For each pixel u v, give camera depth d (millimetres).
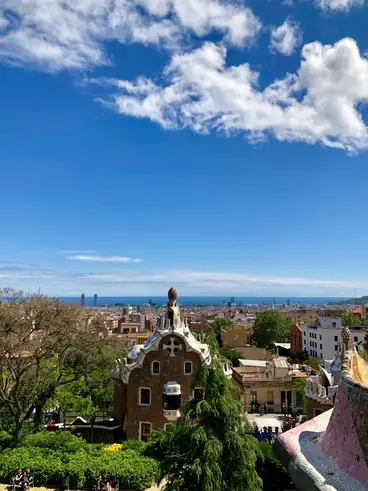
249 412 63906
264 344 139500
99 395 53375
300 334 127062
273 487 27250
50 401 53125
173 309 47031
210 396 22672
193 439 22359
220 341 135375
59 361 48375
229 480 21672
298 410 64125
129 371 46438
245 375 68938
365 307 198125
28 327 44156
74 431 49406
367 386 18156
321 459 19172
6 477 35062
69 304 50000
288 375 66875
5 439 43656
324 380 41625
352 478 16875
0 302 43750
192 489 21750
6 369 48688
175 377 44969
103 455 36625
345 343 37688
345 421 19125
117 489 32656
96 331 53625
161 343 45781
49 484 34188
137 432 45500
